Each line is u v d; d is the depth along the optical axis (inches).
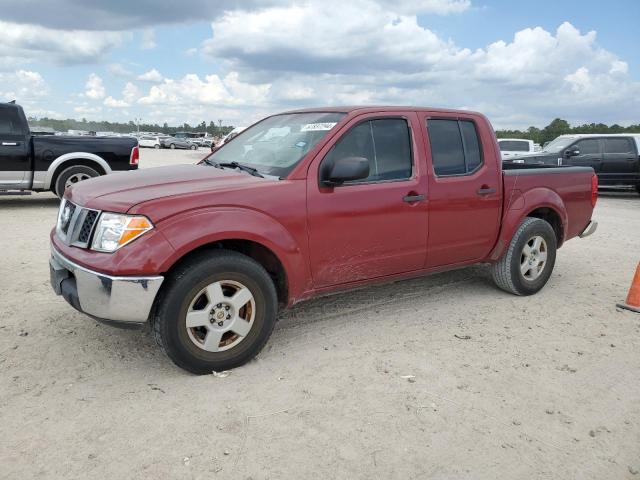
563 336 173.5
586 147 610.2
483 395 133.4
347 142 161.0
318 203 151.6
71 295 133.3
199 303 138.3
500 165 199.6
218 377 138.5
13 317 173.8
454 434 116.4
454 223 185.2
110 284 124.5
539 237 211.8
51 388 130.2
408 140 175.8
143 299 126.7
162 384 134.0
